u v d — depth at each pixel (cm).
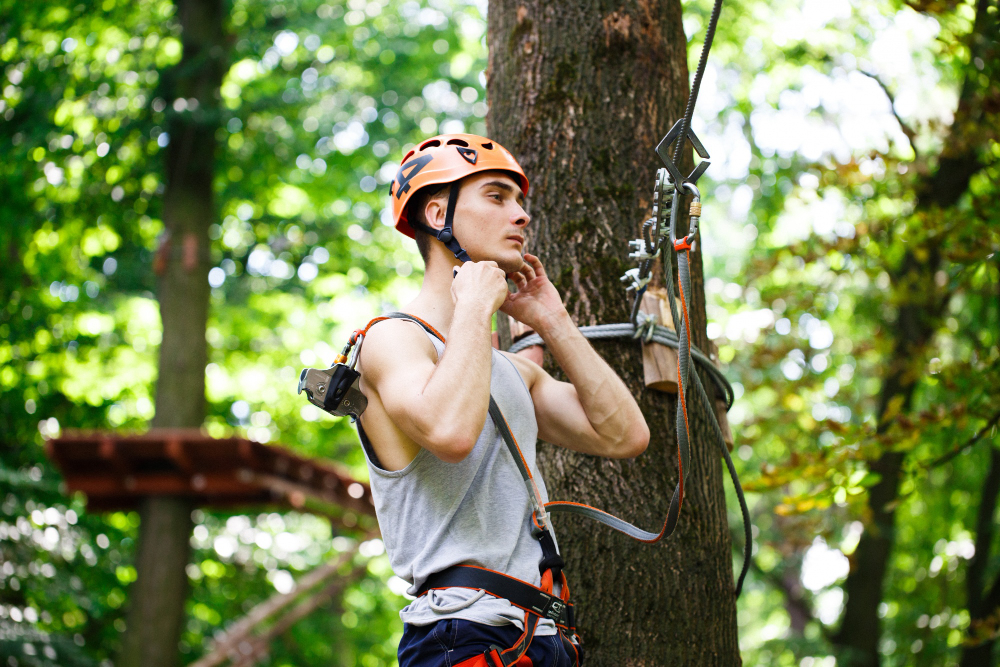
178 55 1160
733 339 841
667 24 295
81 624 1071
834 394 886
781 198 975
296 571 1284
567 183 275
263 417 1404
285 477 861
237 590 1245
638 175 276
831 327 940
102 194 1094
